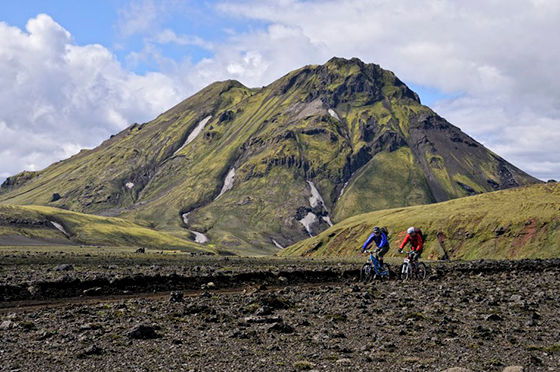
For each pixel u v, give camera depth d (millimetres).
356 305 27484
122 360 16516
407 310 25984
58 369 15523
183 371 15383
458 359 16578
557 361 16406
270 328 21078
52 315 24406
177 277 39031
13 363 16094
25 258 74312
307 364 15883
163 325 22156
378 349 17984
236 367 15844
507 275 46875
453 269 56031
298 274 46219
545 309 26359
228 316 24203
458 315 24625
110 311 25688
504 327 21750
